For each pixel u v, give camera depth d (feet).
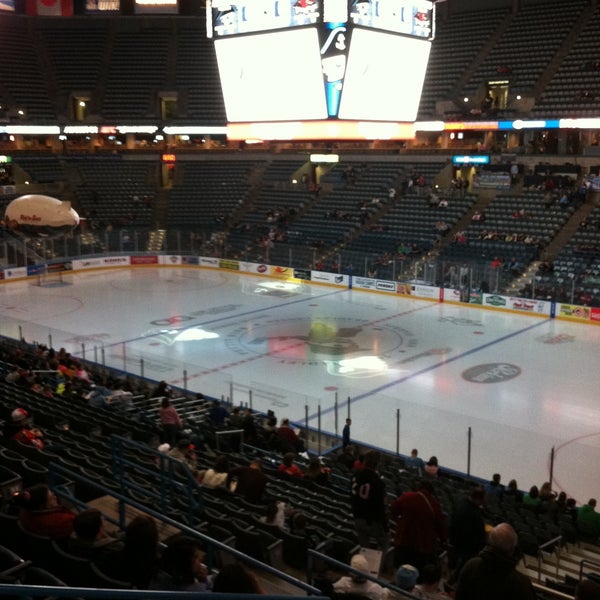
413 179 155.12
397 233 145.48
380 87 73.41
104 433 46.37
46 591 9.78
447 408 75.00
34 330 99.91
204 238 158.92
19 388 55.01
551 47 154.20
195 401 67.41
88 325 107.96
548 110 143.74
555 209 133.90
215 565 25.04
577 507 49.42
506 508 45.93
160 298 127.54
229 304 123.13
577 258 120.16
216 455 45.47
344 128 71.77
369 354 93.91
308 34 69.51
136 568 16.20
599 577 29.60
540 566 35.47
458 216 143.54
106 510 26.84
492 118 149.18
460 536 23.59
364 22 69.05
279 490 38.68
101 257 155.33
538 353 94.27
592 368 87.66
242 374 85.35
